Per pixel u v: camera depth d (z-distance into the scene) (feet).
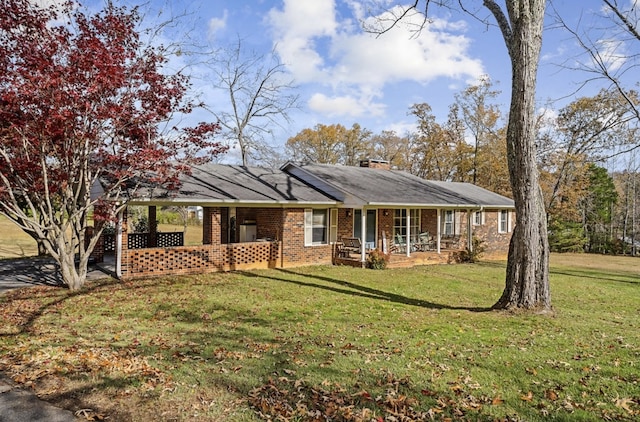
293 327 22.09
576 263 66.74
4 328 20.92
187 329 21.39
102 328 21.35
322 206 51.29
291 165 60.23
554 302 31.48
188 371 15.19
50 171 30.50
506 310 26.27
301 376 14.87
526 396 13.29
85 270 33.68
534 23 25.26
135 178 40.16
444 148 115.96
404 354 17.43
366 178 60.54
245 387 13.88
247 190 46.42
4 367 15.37
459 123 113.91
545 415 12.02
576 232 93.04
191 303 28.04
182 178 45.29
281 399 12.98
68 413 11.99
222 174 51.96
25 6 26.63
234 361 16.39
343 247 52.37
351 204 49.14
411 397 13.19
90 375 14.70
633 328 22.95
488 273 47.80
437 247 57.21
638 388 13.98
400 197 52.24
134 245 57.21
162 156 31.86
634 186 95.04
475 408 12.47
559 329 21.98
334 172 60.29
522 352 17.79
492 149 106.93
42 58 25.34
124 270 38.32
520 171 25.75
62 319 23.17
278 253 48.65
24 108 26.25
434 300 31.32
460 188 73.00
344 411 12.12
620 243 90.27
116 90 29.37
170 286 34.40
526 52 24.98
